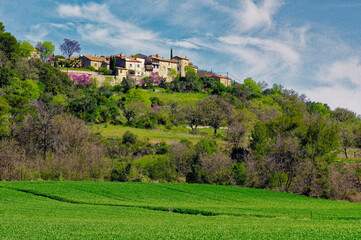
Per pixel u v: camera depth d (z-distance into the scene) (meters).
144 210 30.45
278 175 55.25
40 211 27.42
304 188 52.28
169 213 29.41
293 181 56.84
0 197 33.75
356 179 54.12
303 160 57.53
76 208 29.89
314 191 51.53
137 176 53.25
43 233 17.77
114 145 66.25
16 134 59.59
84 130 63.53
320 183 52.06
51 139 58.66
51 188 39.34
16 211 26.75
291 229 19.30
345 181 51.69
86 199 35.50
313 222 24.66
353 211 33.47
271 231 18.58
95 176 52.59
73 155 54.12
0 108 59.97
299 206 37.06
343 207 37.38
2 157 49.09
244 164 59.19
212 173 55.56
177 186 45.72
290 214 30.11
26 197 34.69
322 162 55.00
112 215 26.92
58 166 50.81
